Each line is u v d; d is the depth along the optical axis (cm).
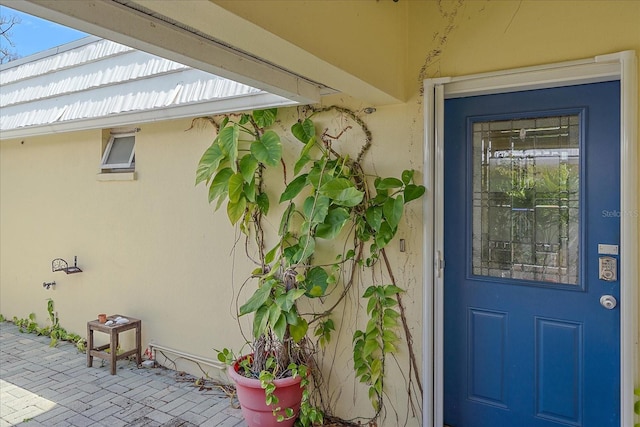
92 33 133
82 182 410
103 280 396
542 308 219
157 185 356
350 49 179
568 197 212
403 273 244
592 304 206
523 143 222
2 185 493
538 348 220
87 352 364
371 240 254
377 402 253
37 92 394
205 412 282
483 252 234
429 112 231
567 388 212
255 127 298
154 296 361
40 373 347
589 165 205
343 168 250
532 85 211
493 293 231
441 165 234
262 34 135
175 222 346
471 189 236
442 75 228
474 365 237
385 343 246
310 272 270
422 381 239
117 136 400
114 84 334
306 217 257
